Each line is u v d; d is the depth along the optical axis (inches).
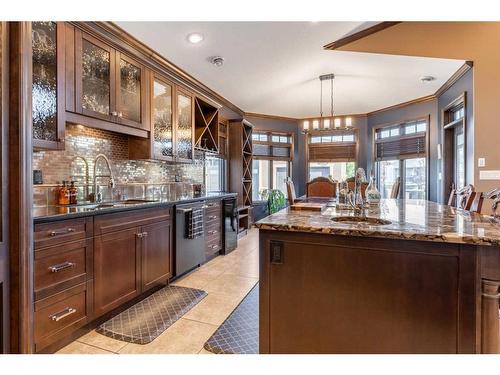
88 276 80.7
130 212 97.0
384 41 142.3
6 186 43.1
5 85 42.6
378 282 56.0
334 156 281.0
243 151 244.1
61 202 97.3
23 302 44.1
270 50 138.6
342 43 137.5
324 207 96.2
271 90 200.5
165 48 127.3
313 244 60.1
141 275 102.2
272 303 62.9
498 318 49.9
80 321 78.2
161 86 136.4
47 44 82.3
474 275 50.4
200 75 162.9
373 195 105.0
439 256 52.3
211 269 142.9
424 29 142.5
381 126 255.4
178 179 173.8
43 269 68.4
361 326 57.2
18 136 43.3
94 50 98.7
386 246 55.3
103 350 74.7
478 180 144.5
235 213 185.0
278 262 62.3
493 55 141.8
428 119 219.1
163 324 88.0
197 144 179.5
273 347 62.7
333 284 58.9
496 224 62.2
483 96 143.5
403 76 178.4
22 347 44.1
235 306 101.2
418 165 231.1
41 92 80.5
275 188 285.9
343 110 258.8
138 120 120.1
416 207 101.6
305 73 172.4
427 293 53.1
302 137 289.4
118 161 126.3
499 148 141.8
